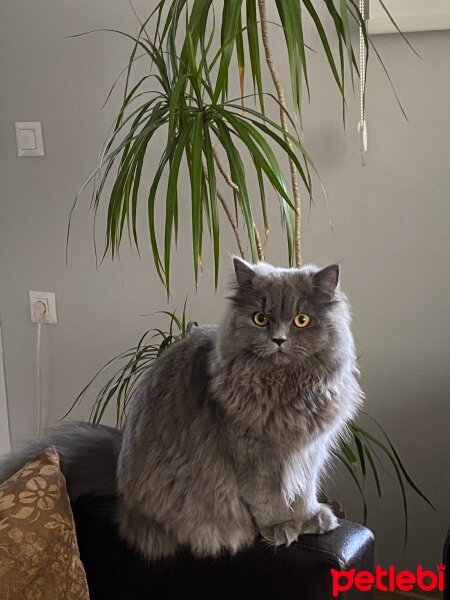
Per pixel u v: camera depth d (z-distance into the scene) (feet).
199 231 4.77
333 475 7.13
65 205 7.66
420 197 6.38
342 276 6.75
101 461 5.11
